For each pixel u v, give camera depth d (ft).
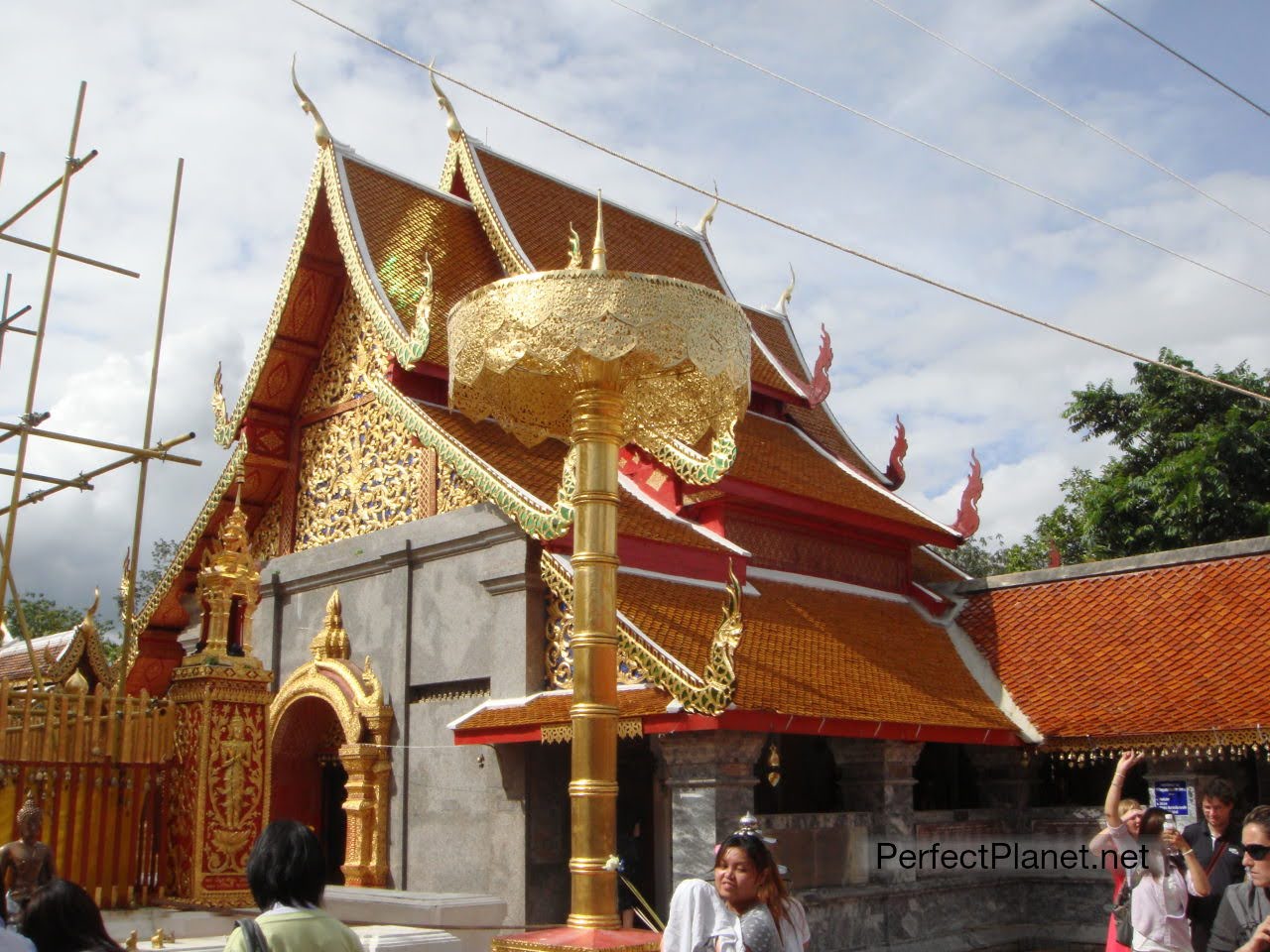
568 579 53.42
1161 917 27.48
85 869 31.45
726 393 34.42
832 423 88.33
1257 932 21.44
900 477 82.84
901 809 58.49
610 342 30.19
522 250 71.72
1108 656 64.23
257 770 33.83
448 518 61.52
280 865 19.17
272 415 73.77
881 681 58.75
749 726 47.83
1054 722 61.05
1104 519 113.39
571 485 35.40
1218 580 65.82
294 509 73.00
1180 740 56.34
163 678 78.02
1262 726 54.08
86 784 31.96
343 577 67.62
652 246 84.33
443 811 58.65
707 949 22.35
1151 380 118.21
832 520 68.39
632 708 49.49
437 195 74.49
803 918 23.13
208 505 73.56
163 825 33.17
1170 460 110.63
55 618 150.82
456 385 34.94
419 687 62.23
